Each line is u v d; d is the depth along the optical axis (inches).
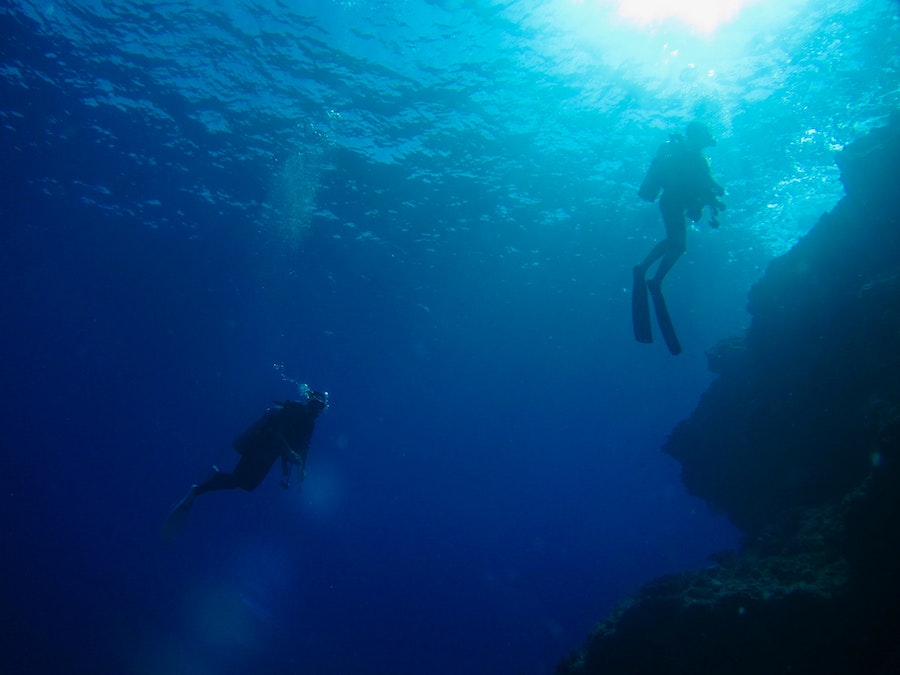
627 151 670.5
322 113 653.3
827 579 230.4
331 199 825.5
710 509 462.3
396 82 598.9
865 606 215.2
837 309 353.1
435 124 657.6
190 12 540.1
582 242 888.9
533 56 549.3
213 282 1157.7
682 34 503.5
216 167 788.6
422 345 1385.3
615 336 1235.2
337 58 575.2
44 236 1059.3
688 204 221.9
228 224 941.2
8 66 637.9
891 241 338.0
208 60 598.9
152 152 773.9
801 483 343.9
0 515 2381.9
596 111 613.6
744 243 860.0
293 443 287.4
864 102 547.8
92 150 784.3
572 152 685.3
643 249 885.2
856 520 222.2
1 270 1240.2
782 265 401.4
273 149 730.2
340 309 1218.0
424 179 761.0
